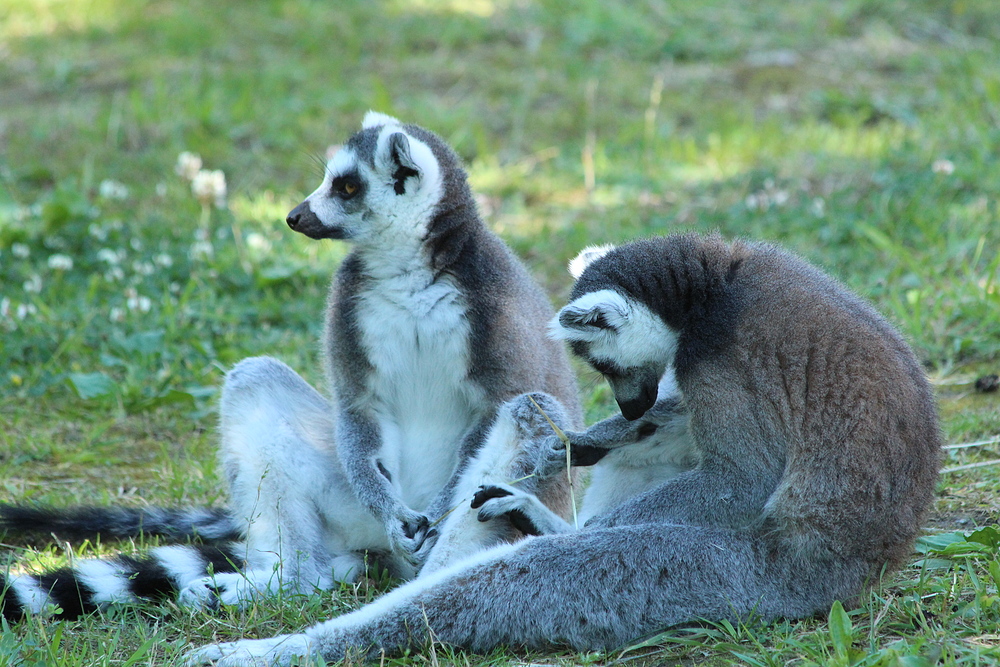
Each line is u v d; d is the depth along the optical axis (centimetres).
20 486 1128
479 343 927
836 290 852
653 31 2716
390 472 950
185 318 1518
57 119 2275
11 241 1734
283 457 927
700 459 817
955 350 1312
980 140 1953
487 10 2872
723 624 752
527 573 753
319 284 1645
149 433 1284
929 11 2769
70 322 1503
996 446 1095
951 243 1544
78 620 835
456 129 2219
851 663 677
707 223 1744
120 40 2795
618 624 754
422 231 937
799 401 780
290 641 748
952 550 835
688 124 2309
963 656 679
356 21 2812
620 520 793
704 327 815
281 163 2095
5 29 2891
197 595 848
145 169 2061
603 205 1933
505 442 897
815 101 2323
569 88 2423
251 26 2806
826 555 771
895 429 771
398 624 752
